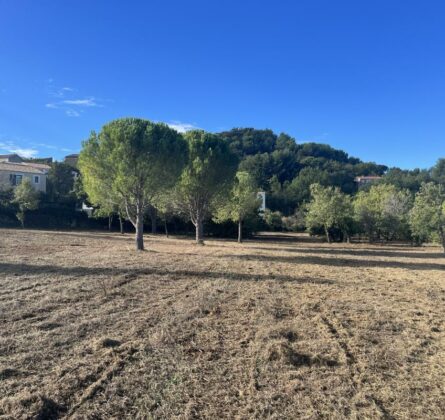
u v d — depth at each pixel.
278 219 61.59
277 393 4.70
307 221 42.41
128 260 16.64
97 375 5.04
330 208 38.22
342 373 5.39
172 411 4.22
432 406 4.52
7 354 5.62
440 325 8.12
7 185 50.28
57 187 60.81
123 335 6.61
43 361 5.41
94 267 14.04
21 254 17.38
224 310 8.57
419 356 6.22
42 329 6.81
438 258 24.02
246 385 4.90
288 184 86.38
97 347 5.97
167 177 22.23
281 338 6.78
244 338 6.67
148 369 5.26
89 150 21.66
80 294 9.55
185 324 7.36
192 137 28.50
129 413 4.18
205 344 6.32
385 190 51.25
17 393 4.47
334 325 7.80
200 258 19.02
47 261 15.26
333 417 4.21
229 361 5.64
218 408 4.32
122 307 8.45
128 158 21.16
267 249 27.75
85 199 51.19
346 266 18.22
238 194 33.97
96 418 4.07
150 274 13.09
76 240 27.67
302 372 5.36
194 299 9.48
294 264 18.16
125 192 22.08
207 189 28.78
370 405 4.52
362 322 8.07
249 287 11.55
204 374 5.18
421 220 27.94
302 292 11.12
